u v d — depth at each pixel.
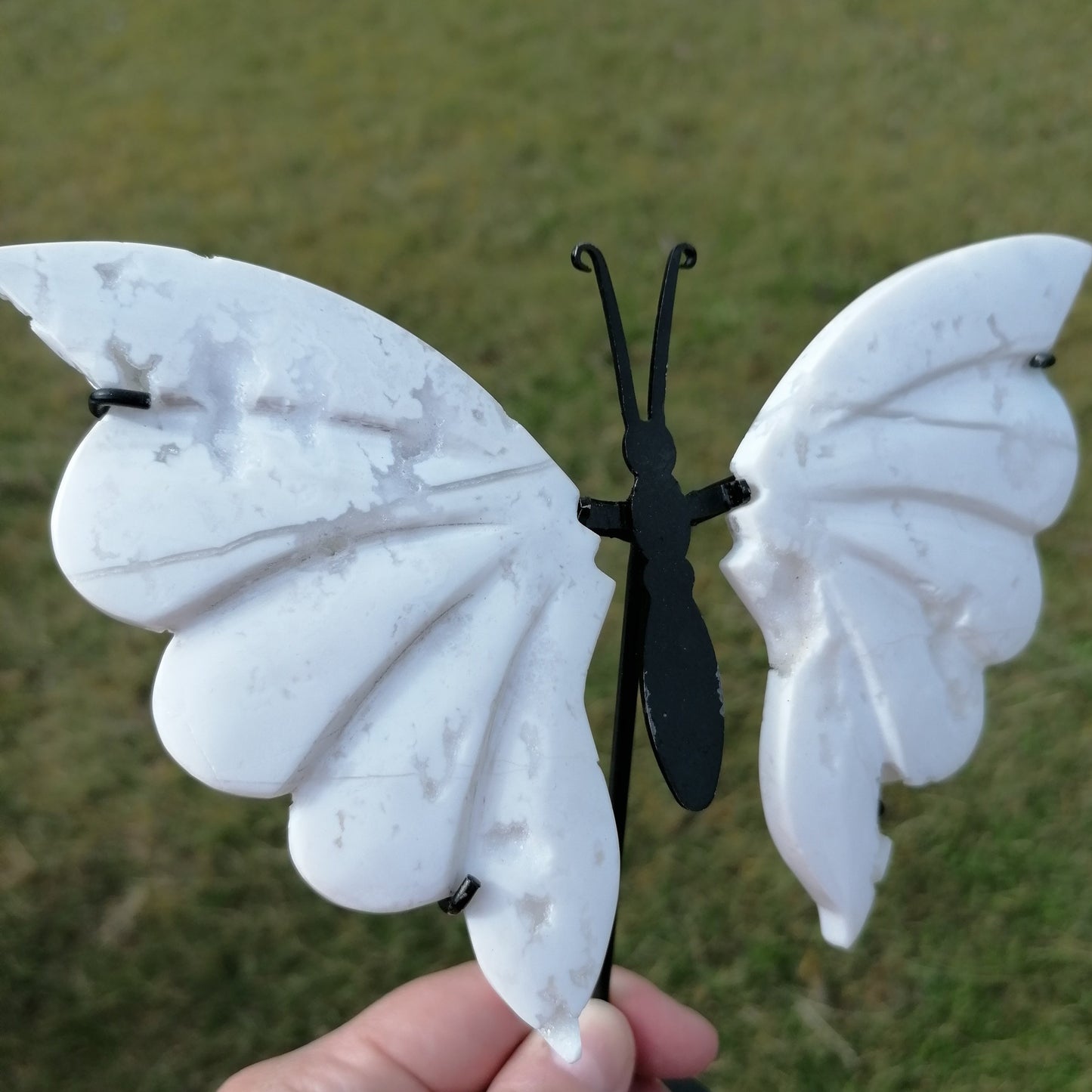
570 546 0.17
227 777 0.15
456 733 0.16
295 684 0.15
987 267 0.19
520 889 0.16
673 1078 0.27
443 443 0.16
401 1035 0.23
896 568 0.19
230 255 0.49
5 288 0.14
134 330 0.14
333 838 0.15
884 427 0.18
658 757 0.17
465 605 0.16
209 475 0.15
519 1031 0.24
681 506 0.18
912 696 0.19
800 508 0.18
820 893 0.18
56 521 0.14
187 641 0.15
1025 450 0.19
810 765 0.18
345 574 0.15
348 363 0.15
